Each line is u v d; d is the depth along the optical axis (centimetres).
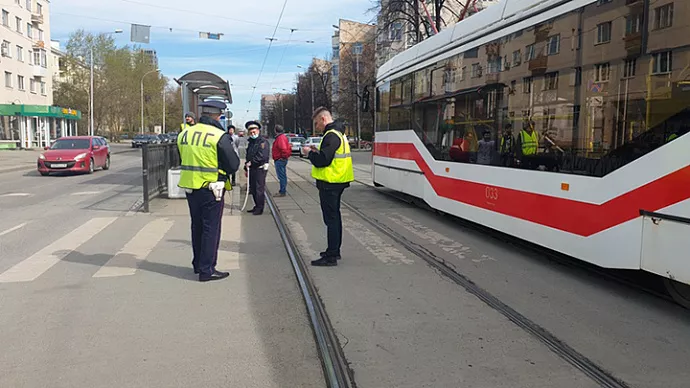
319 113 666
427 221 1011
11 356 397
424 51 1062
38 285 577
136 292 554
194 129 582
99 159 2250
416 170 1101
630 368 381
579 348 417
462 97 878
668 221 464
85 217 1037
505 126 738
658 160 475
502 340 431
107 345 418
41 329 451
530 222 673
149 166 1168
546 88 643
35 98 5194
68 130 5166
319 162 648
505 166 735
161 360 392
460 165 882
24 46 4962
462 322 472
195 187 579
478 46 820
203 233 590
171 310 500
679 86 457
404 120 1180
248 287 574
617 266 523
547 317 488
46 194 1434
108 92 6322
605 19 543
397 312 497
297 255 718
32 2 5141
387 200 1331
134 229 905
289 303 523
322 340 426
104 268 648
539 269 658
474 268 662
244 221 995
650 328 461
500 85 752
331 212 661
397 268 659
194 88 1856
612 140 532
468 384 355
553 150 627
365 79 5538
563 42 610
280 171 1376
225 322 470
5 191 1502
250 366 383
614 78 531
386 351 408
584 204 570
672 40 464
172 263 676
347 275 624
